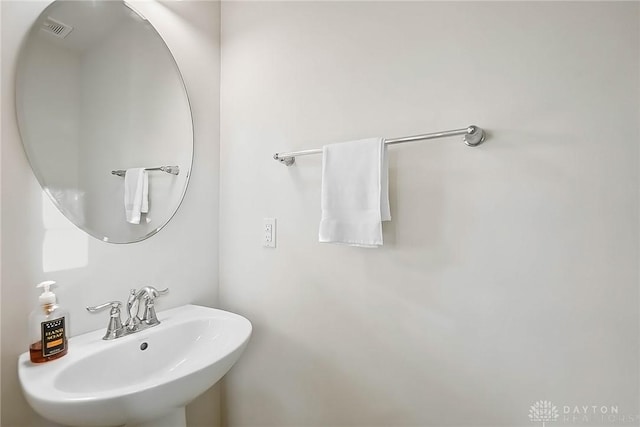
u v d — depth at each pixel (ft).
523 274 2.93
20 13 3.01
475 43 3.15
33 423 3.01
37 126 3.08
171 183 4.29
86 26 3.48
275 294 4.46
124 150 3.78
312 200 4.14
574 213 2.75
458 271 3.22
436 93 3.34
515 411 2.97
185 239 4.52
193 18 4.63
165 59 4.23
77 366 2.88
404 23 3.53
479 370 3.13
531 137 2.90
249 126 4.71
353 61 3.84
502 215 3.02
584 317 2.72
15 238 2.93
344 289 3.91
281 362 4.41
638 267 2.56
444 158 3.29
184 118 4.46
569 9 2.78
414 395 3.47
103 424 2.47
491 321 3.07
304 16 4.22
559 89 2.81
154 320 3.78
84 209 3.40
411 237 3.47
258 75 4.63
